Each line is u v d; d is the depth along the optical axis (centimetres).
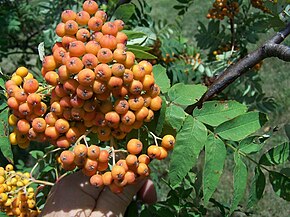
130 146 26
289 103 124
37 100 25
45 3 63
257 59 29
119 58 24
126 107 25
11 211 33
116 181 25
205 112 27
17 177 33
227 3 62
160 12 200
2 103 30
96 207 31
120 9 33
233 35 63
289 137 28
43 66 26
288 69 142
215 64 63
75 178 31
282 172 28
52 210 31
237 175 27
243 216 84
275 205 90
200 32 67
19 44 96
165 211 34
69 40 25
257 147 28
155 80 30
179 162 26
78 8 62
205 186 26
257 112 27
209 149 27
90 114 25
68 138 26
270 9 31
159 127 27
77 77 25
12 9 89
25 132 27
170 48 67
